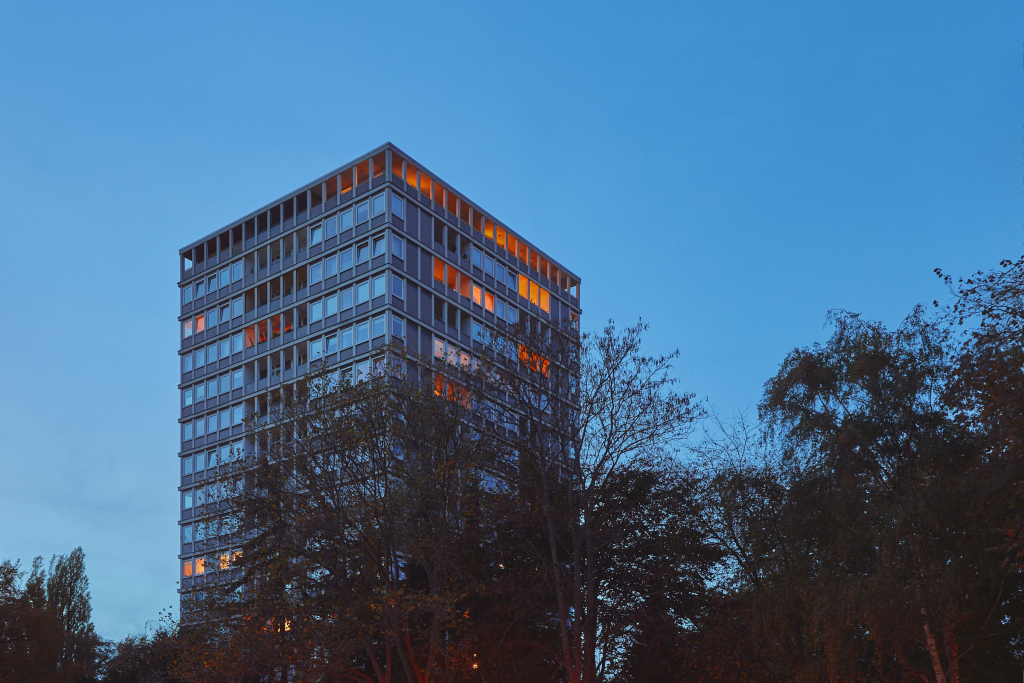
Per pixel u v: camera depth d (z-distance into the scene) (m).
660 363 47.88
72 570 87.88
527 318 50.41
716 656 42.44
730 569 44.41
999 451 32.69
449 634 46.88
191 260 102.19
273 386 89.12
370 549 45.12
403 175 88.12
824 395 39.22
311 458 47.47
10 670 64.44
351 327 84.44
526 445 47.69
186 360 98.19
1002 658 38.69
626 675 46.44
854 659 36.28
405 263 84.94
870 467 37.09
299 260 90.56
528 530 47.72
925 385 37.44
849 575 35.88
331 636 42.34
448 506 46.88
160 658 48.53
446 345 86.94
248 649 41.56
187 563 90.50
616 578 47.50
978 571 34.75
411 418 47.75
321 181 90.56
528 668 46.66
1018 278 32.09
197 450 93.88
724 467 45.88
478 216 95.31
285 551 43.16
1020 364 30.80
